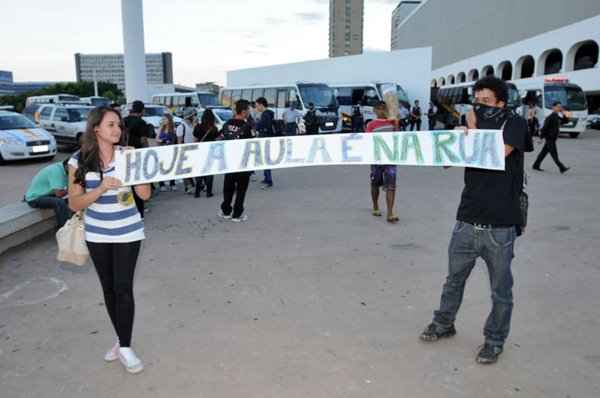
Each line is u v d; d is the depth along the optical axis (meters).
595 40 40.88
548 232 6.62
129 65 31.36
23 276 5.05
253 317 4.05
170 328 3.87
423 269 5.21
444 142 3.50
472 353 3.44
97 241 3.08
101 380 3.16
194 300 4.41
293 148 4.01
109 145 3.17
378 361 3.35
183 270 5.21
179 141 10.42
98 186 3.06
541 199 8.91
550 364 3.29
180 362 3.36
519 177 3.13
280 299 4.43
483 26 65.31
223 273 5.11
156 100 32.94
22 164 14.35
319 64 29.30
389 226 7.04
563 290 4.58
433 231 6.76
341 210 8.12
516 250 5.83
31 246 6.05
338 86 26.36
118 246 3.11
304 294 4.54
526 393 2.97
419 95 26.30
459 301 3.52
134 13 30.73
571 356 3.40
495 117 3.13
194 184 10.54
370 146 3.89
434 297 4.46
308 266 5.32
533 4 51.84
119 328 3.24
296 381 3.11
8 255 5.72
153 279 4.95
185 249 5.96
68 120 17.05
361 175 12.32
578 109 24.17
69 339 3.71
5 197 9.52
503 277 3.17
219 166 3.85
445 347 3.54
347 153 3.95
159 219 7.56
